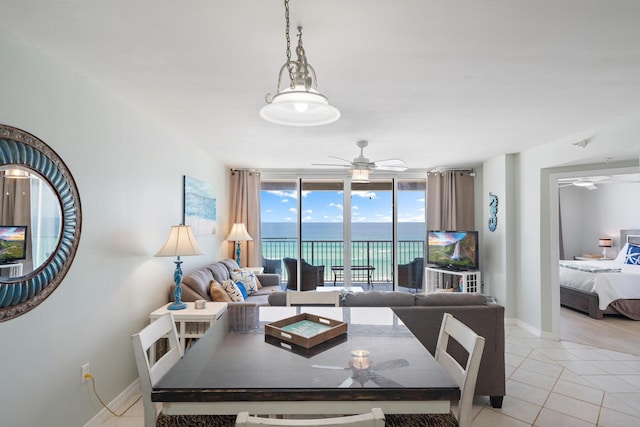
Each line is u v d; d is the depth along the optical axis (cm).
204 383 125
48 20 167
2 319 174
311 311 229
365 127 359
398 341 169
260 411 124
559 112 309
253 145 441
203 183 465
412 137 402
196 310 310
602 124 348
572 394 298
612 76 232
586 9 158
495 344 275
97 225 247
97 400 246
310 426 90
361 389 121
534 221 459
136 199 301
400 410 125
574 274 573
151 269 325
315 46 193
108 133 261
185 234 316
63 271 212
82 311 231
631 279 524
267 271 667
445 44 191
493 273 544
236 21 168
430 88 253
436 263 600
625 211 699
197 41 187
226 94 264
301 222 655
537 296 452
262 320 207
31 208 191
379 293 291
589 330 472
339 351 156
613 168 402
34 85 195
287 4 153
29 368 191
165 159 359
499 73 227
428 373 133
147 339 160
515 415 265
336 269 685
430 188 640
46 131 203
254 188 624
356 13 162
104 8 158
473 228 627
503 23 170
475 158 542
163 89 255
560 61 210
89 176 239
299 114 152
